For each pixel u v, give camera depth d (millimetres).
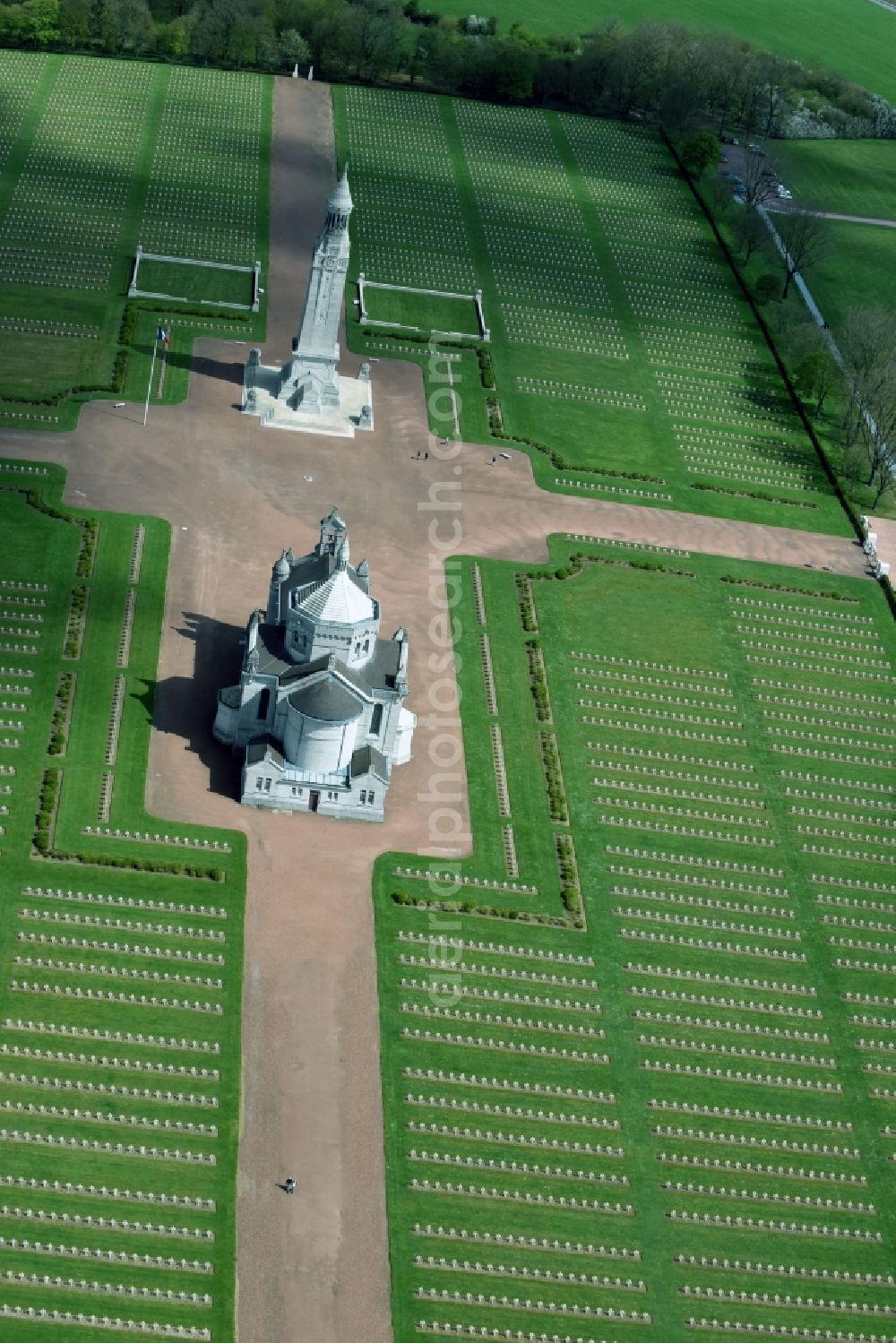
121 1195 195500
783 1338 195000
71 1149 199375
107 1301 185125
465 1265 195500
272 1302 188000
